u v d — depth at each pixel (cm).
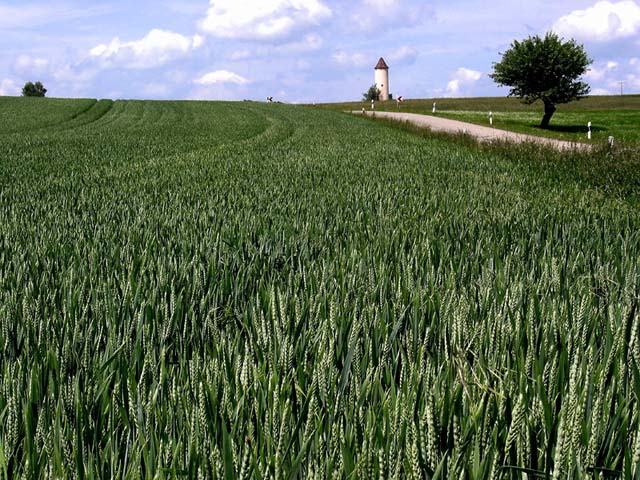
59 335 404
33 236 798
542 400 256
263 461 243
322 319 421
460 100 9950
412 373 304
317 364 310
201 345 400
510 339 367
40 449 272
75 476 246
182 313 446
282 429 253
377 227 869
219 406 286
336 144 3070
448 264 629
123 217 955
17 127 5222
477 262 620
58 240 755
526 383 294
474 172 1844
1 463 232
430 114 6925
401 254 641
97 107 7512
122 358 331
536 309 419
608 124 5828
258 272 590
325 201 1159
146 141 3559
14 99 8219
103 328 420
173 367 347
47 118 6144
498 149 2562
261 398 285
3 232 811
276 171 1809
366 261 609
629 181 1616
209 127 5053
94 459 256
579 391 280
